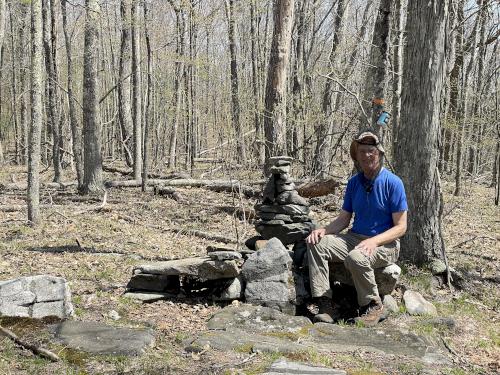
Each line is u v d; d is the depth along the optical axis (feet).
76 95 82.43
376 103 26.61
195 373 12.56
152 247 26.89
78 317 16.03
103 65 88.17
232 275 17.95
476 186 67.05
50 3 50.75
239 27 85.51
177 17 59.88
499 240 32.45
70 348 13.52
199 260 18.22
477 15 54.44
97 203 40.04
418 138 21.61
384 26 27.53
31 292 15.26
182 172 60.44
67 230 29.50
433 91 21.47
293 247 19.76
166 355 13.55
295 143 47.50
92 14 43.14
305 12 61.36
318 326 16.42
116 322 15.83
